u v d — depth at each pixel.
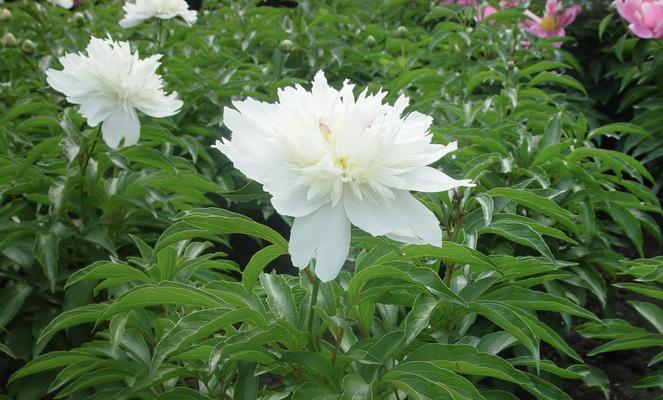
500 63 1.20
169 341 0.47
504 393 0.58
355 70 1.33
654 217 1.18
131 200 0.80
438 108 1.07
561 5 1.36
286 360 0.47
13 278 0.79
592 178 0.81
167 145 1.01
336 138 0.40
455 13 1.26
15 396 0.75
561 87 1.41
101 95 0.74
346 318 0.46
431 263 0.60
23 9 1.30
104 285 0.60
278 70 1.20
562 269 0.83
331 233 0.39
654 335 0.69
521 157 0.87
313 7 1.58
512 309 0.54
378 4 1.63
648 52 1.24
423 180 0.41
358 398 0.44
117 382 0.71
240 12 1.50
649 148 1.14
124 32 1.40
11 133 0.92
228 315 0.45
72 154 0.75
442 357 0.50
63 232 0.76
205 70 1.28
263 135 0.42
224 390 0.56
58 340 0.76
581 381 0.86
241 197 0.44
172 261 0.60
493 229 0.58
